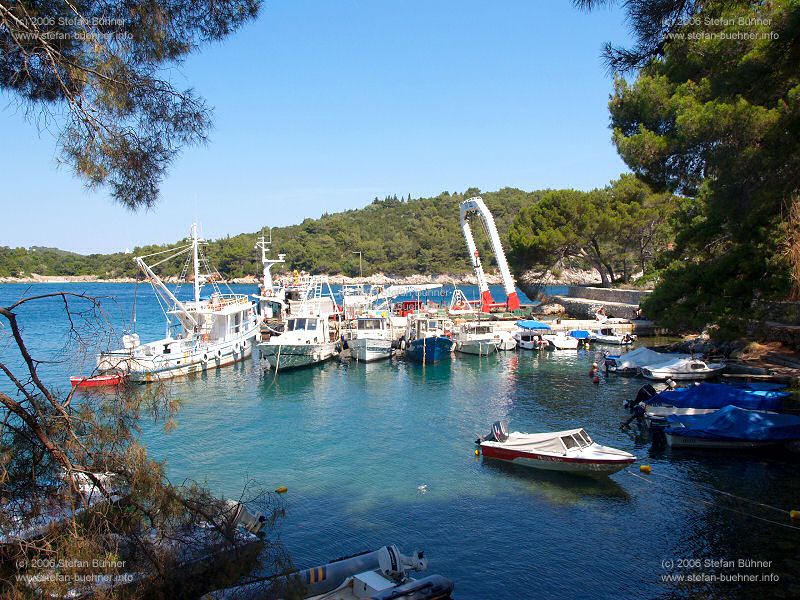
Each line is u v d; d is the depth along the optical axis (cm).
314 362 4719
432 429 2864
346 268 18138
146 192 897
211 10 893
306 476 2217
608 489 2056
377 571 1327
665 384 3712
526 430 2802
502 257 6862
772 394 2692
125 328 1071
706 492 2000
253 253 17375
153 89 868
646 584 1445
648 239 7756
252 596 799
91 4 820
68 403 766
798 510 1830
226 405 3416
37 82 818
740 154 1944
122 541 734
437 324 5559
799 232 2553
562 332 5838
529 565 1548
